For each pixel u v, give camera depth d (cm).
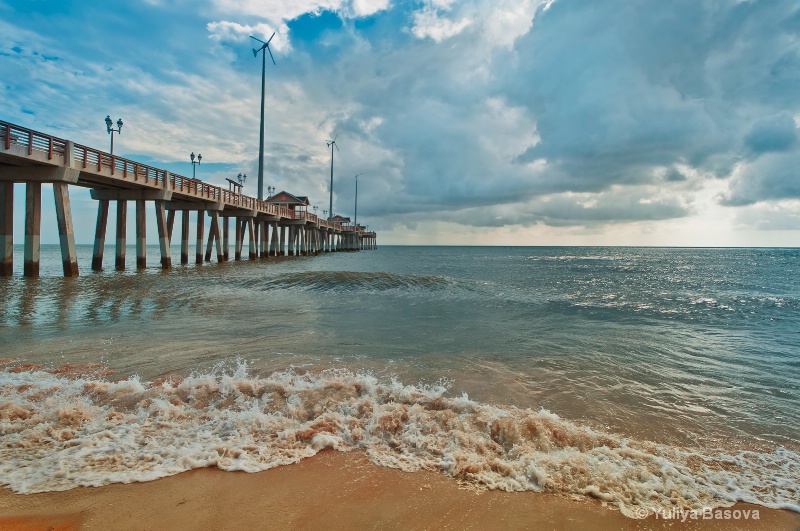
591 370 626
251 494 307
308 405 450
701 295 1698
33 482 312
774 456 380
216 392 473
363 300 1311
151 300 1229
